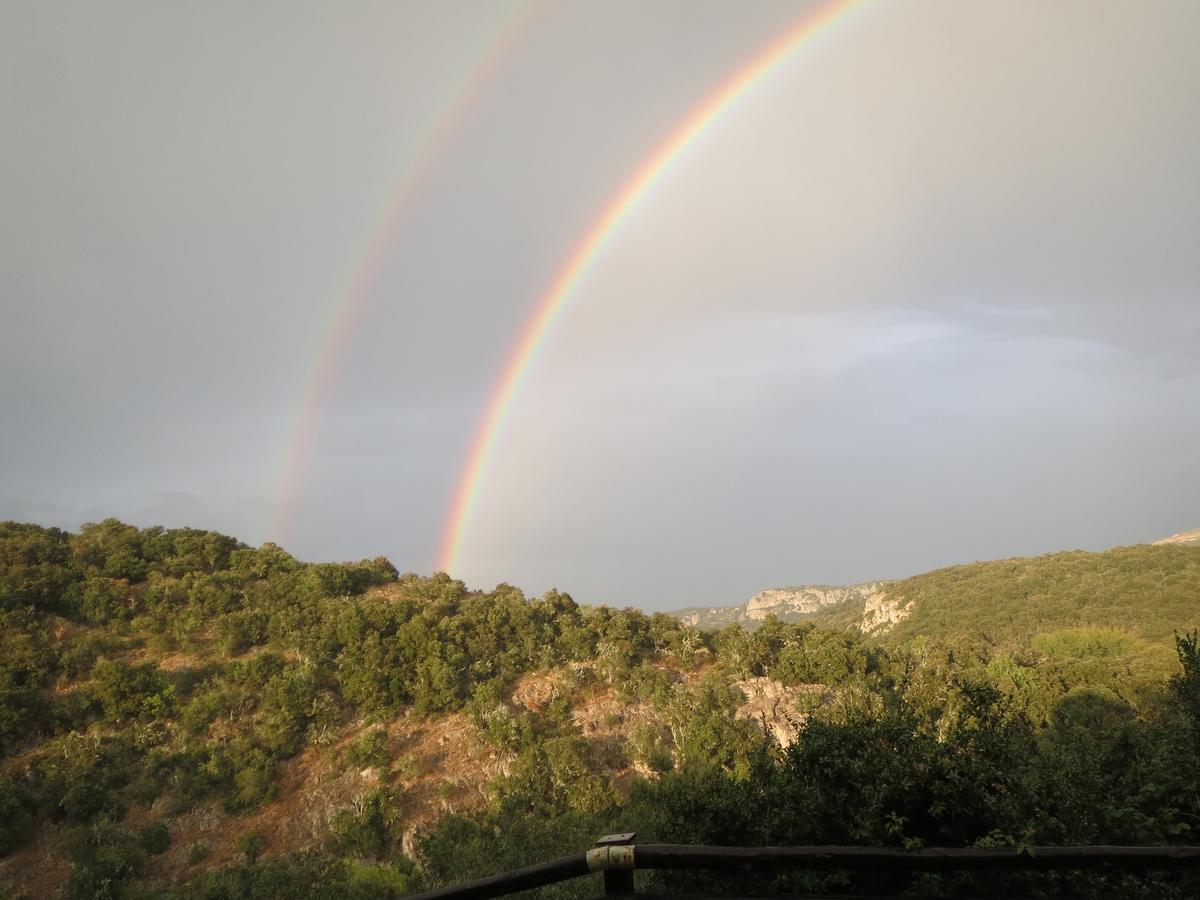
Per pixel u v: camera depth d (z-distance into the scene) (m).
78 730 61.44
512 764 58.75
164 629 75.50
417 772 59.56
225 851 52.50
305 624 75.50
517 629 76.56
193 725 62.25
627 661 72.38
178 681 66.94
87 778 55.44
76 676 67.19
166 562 85.88
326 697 66.62
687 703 63.00
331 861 50.34
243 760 59.44
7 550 81.31
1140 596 78.12
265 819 55.47
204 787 56.97
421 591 85.56
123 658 70.69
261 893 45.31
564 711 66.38
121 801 55.12
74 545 86.81
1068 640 60.88
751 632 76.62
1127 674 31.20
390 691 67.88
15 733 59.47
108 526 90.69
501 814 51.44
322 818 55.62
